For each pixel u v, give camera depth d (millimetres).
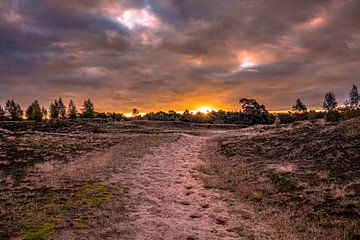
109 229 13148
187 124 120688
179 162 33094
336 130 36281
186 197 19609
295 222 15086
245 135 54344
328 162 25281
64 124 98125
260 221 15500
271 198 19078
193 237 12953
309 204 17250
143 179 23781
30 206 15828
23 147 37625
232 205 18266
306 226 14523
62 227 13133
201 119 191625
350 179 20359
